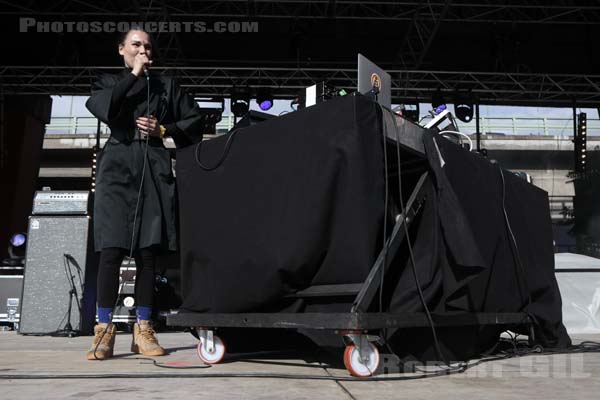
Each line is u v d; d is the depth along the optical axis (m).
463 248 1.72
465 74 11.92
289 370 1.83
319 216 1.72
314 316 1.69
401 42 11.98
